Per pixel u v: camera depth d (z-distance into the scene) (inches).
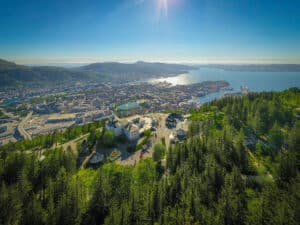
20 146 5374.0
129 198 2714.1
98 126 6752.0
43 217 2486.5
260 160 3880.4
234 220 2290.8
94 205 2733.8
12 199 2586.1
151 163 3732.8
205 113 7135.8
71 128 6505.9
